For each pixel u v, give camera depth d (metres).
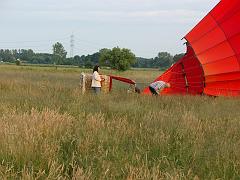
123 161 7.18
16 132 8.06
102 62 100.31
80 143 8.07
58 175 5.92
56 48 193.12
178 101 18.27
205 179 6.56
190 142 9.02
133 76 75.56
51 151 7.19
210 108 16.02
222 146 8.54
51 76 53.22
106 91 23.77
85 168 6.79
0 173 5.89
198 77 25.81
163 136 9.10
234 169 6.93
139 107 14.87
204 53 24.48
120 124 10.28
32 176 5.83
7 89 21.00
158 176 6.19
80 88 23.66
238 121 12.44
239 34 23.08
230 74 24.23
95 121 10.34
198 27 25.16
